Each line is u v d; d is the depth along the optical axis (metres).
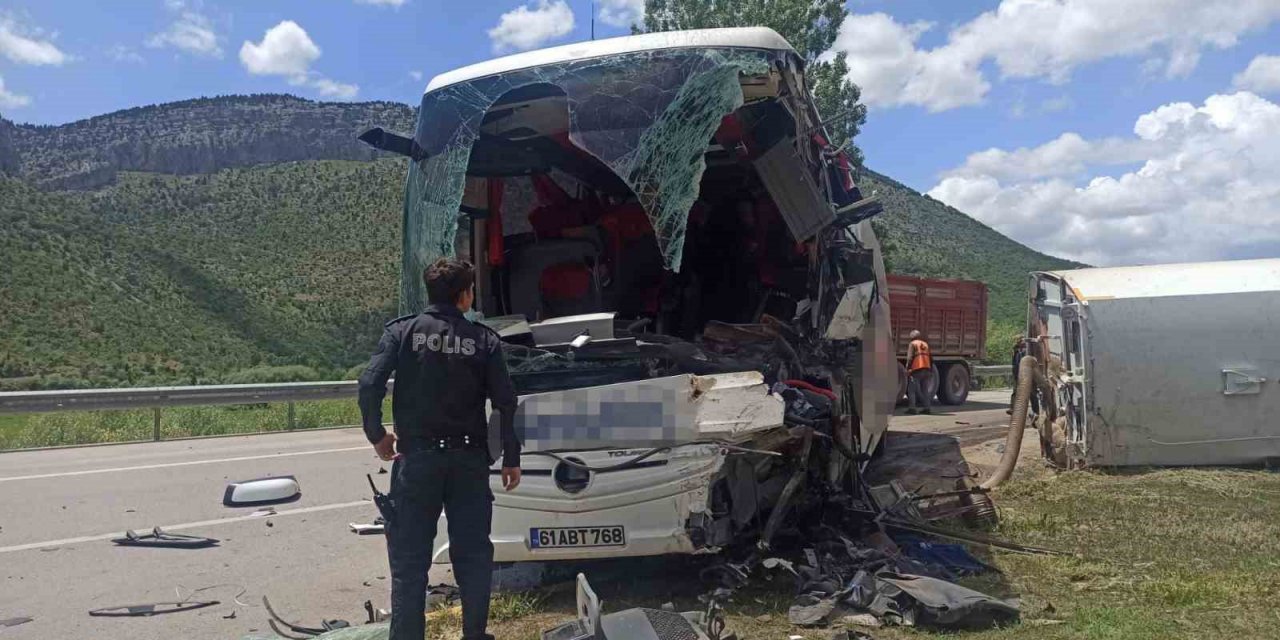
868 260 6.43
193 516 8.16
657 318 6.55
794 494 5.67
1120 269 9.50
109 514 8.24
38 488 9.51
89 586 6.05
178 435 14.62
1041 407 10.09
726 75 5.36
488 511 4.24
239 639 4.95
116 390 13.60
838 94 23.36
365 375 4.11
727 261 6.54
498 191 6.52
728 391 5.01
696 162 5.25
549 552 5.11
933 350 19.28
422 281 5.82
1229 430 8.76
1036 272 10.05
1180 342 8.77
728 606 5.05
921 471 9.58
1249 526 6.67
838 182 6.27
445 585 5.73
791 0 24.25
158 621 5.33
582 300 6.43
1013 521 6.95
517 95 5.82
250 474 10.39
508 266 6.59
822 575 5.22
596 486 5.04
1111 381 8.80
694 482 4.97
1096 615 4.73
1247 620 4.63
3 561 6.67
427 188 5.88
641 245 6.45
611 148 5.37
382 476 10.24
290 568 6.48
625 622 3.73
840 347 6.10
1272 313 8.77
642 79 5.47
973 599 4.70
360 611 5.49
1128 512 7.18
